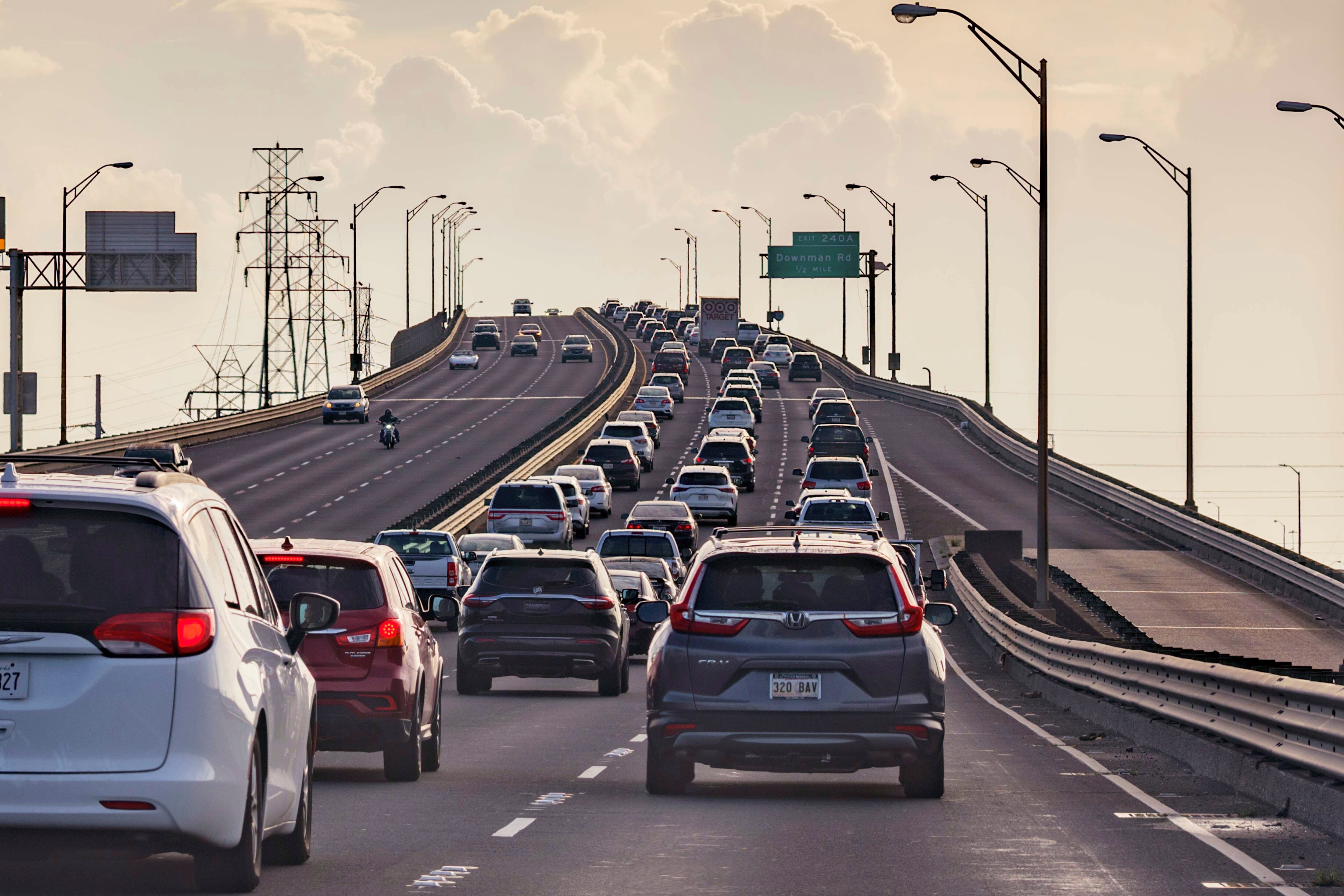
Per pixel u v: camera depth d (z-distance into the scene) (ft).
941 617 119.85
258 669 66.80
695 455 626.23
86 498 61.21
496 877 75.92
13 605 60.44
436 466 574.97
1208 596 368.27
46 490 61.11
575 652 179.22
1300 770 101.76
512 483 390.01
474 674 190.29
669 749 101.40
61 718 60.03
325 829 91.30
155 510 62.08
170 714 60.75
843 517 324.19
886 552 102.73
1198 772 123.85
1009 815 99.25
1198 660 144.97
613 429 572.92
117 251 572.92
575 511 433.07
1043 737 155.12
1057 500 538.06
